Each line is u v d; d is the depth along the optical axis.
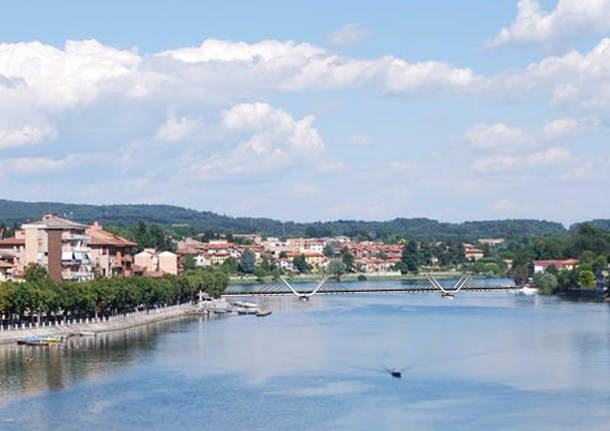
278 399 191.75
